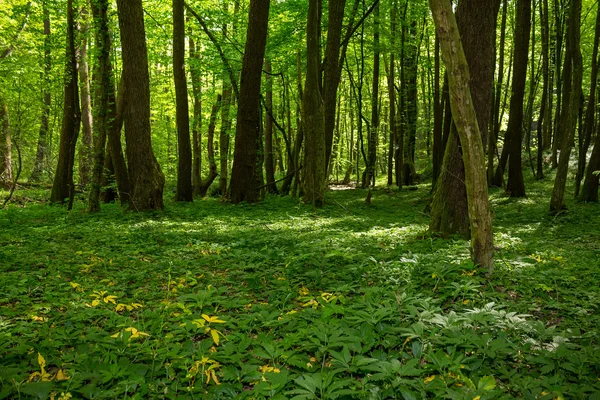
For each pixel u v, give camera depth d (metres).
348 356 3.05
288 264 6.41
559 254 8.02
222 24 21.23
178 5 17.56
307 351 3.57
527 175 24.84
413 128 27.38
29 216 13.85
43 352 3.37
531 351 3.48
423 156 40.12
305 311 4.29
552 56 23.88
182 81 18.27
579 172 17.86
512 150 19.28
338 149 37.47
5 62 20.06
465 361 3.21
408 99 26.06
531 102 24.22
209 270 6.73
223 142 23.55
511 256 7.53
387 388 2.79
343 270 6.30
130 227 11.25
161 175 14.72
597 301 4.86
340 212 15.94
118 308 4.23
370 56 30.97
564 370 3.26
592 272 6.30
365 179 28.61
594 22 22.59
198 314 4.10
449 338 3.44
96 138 14.48
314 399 2.56
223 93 23.56
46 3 18.50
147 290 5.64
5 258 7.25
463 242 8.29
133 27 13.70
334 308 3.91
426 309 4.08
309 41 16.23
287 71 23.72
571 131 14.40
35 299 5.09
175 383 2.97
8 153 24.28
